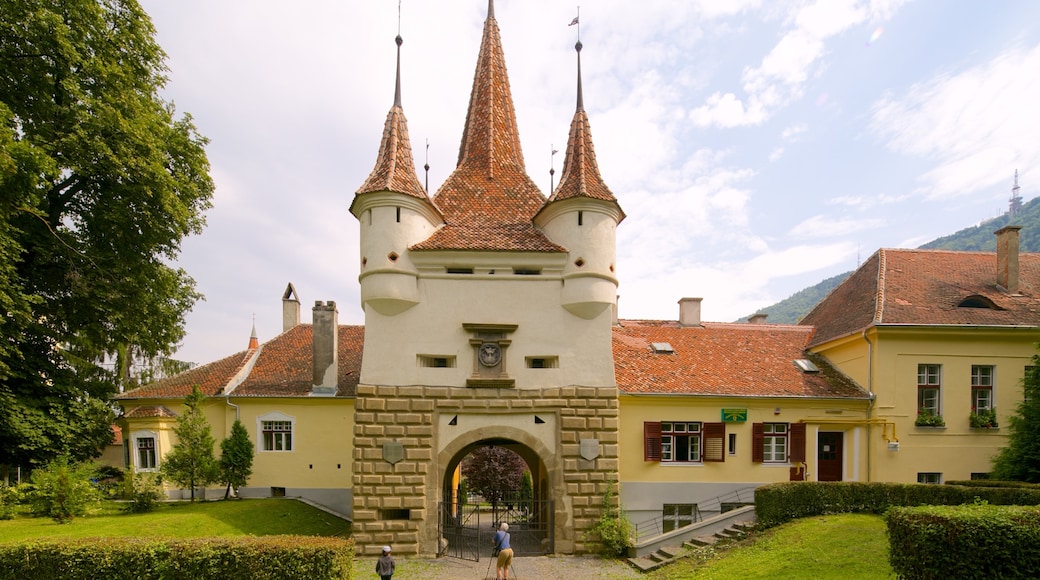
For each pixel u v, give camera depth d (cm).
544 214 2470
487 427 2261
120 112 2412
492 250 2322
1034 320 2620
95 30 2467
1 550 1459
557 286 2348
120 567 1455
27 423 2386
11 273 2202
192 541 1509
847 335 2753
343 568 1501
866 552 1628
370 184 2333
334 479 2991
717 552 1912
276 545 1488
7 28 2214
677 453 2630
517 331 2316
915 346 2622
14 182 2067
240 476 2864
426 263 2317
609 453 2272
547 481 2427
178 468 2650
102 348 2802
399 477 2192
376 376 2239
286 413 3020
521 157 2952
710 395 2602
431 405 2241
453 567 2017
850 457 2666
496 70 3027
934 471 2572
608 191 2394
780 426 2655
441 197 2639
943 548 1215
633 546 2128
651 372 2747
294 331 3547
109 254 2648
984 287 2852
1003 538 1184
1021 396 2612
